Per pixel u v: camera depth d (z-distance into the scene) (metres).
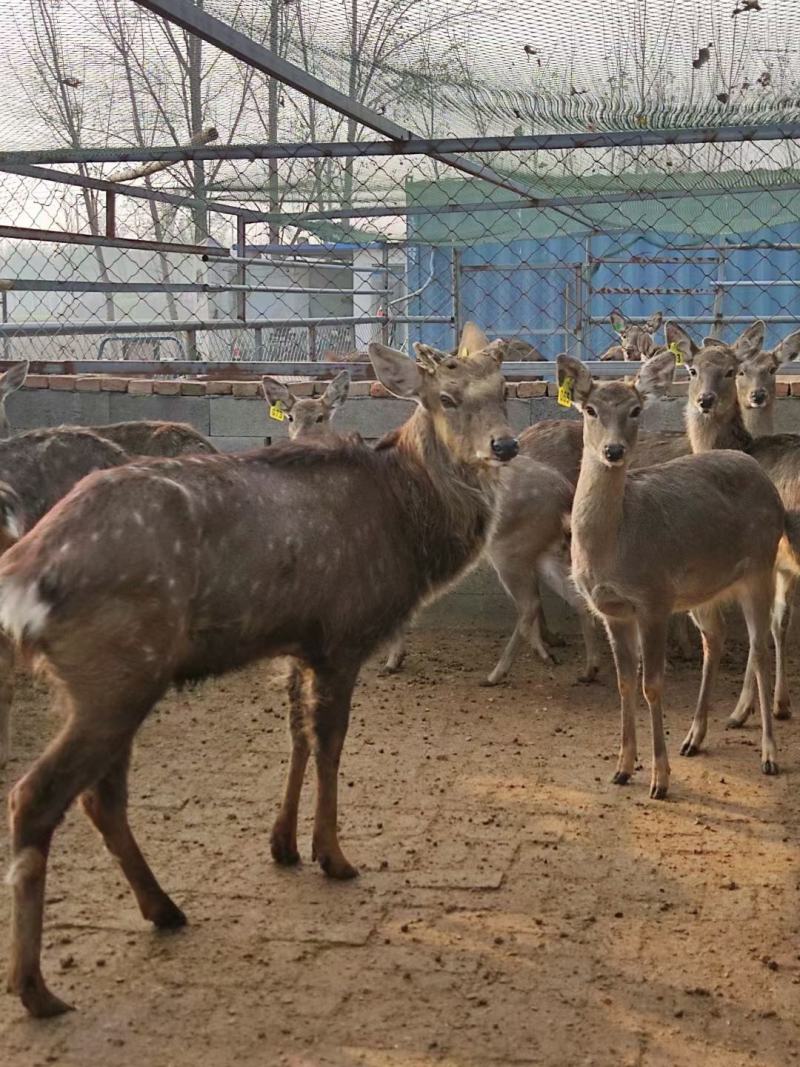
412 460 2.40
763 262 7.61
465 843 2.51
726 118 4.34
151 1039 1.82
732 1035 1.83
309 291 5.99
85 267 7.69
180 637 1.97
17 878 1.84
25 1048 1.79
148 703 1.93
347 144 4.18
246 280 7.07
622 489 2.81
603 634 4.06
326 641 2.24
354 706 3.45
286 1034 1.83
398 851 2.47
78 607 1.87
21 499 3.10
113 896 2.27
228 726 3.24
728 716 3.38
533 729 3.25
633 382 2.87
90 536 1.90
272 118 5.81
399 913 2.21
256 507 2.11
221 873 2.37
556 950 2.08
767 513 3.11
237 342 7.77
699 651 3.99
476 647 4.06
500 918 2.19
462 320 7.98
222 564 2.04
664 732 3.12
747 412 4.02
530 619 3.66
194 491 2.05
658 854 2.46
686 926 2.16
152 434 3.64
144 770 2.92
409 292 7.59
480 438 2.37
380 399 4.32
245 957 2.05
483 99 4.43
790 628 4.03
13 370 4.30
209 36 3.35
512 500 3.54
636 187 5.94
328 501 2.23
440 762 2.99
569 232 7.72
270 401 4.22
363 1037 1.82
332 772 2.31
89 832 2.54
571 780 2.88
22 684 3.59
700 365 3.72
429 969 2.01
